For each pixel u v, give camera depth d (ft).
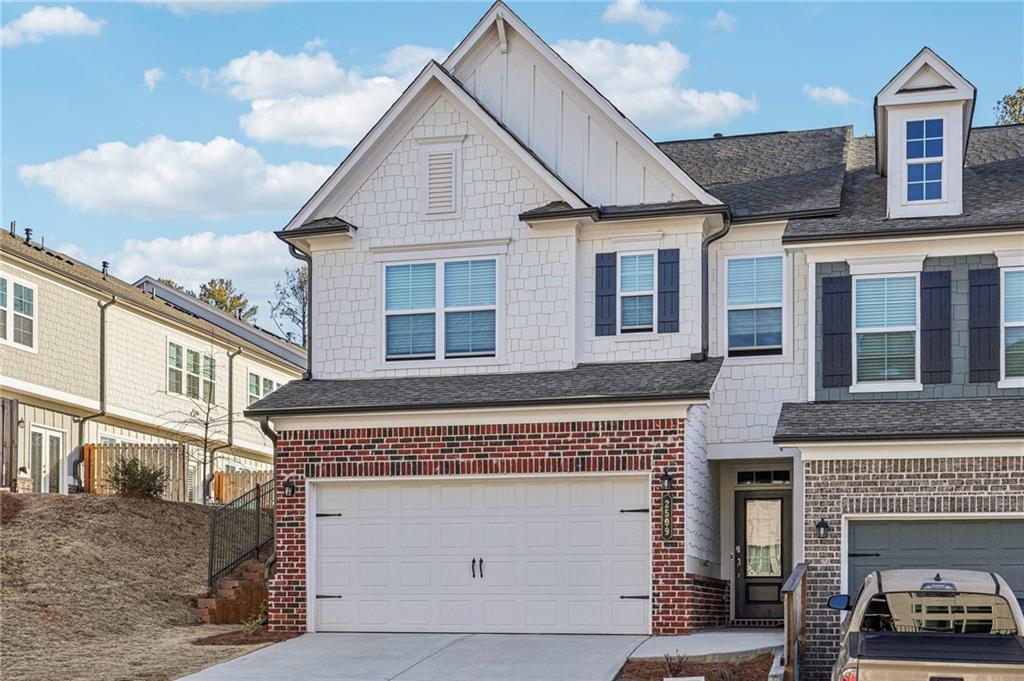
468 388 77.10
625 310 79.87
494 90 84.58
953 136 75.87
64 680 61.00
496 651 66.13
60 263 114.93
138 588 81.87
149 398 125.18
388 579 75.10
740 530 80.89
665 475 70.49
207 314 151.64
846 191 82.74
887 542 65.31
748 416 77.92
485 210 81.76
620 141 81.56
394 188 83.56
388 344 82.64
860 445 65.21
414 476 74.90
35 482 107.96
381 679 60.13
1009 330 71.82
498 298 80.94
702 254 79.00
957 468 64.44
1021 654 42.80
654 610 69.82
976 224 72.02
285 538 76.59
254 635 74.23
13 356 104.17
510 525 73.61
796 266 78.33
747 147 93.66
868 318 73.72
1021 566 63.67
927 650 43.39
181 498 109.91
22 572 79.66
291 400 78.18
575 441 72.38
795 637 57.77
